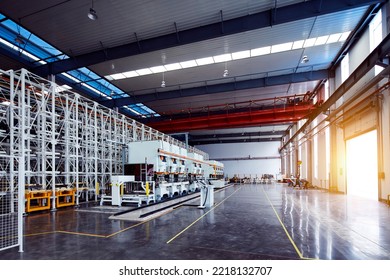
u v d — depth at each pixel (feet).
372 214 28.63
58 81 50.29
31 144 39.99
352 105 46.96
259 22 34.01
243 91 65.00
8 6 31.96
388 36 28.63
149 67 49.42
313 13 31.73
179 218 27.43
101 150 47.37
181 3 32.50
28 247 17.08
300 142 87.45
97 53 42.27
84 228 22.63
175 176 50.67
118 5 32.53
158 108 78.54
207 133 117.39
